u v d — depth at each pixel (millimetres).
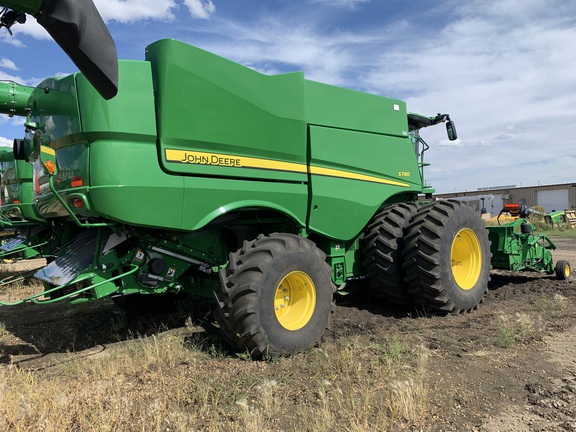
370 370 3676
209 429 2748
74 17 2557
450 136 6871
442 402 3102
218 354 4141
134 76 3826
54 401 3090
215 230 4727
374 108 5875
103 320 5762
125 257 4125
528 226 7332
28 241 9359
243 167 4402
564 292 6684
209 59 4152
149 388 3393
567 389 3266
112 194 3648
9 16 2615
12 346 4707
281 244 4211
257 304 3900
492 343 4340
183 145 4000
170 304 5945
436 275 5191
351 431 2725
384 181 5863
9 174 10305
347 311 5805
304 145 4961
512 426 2799
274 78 4688
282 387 3385
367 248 5602
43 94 4336
